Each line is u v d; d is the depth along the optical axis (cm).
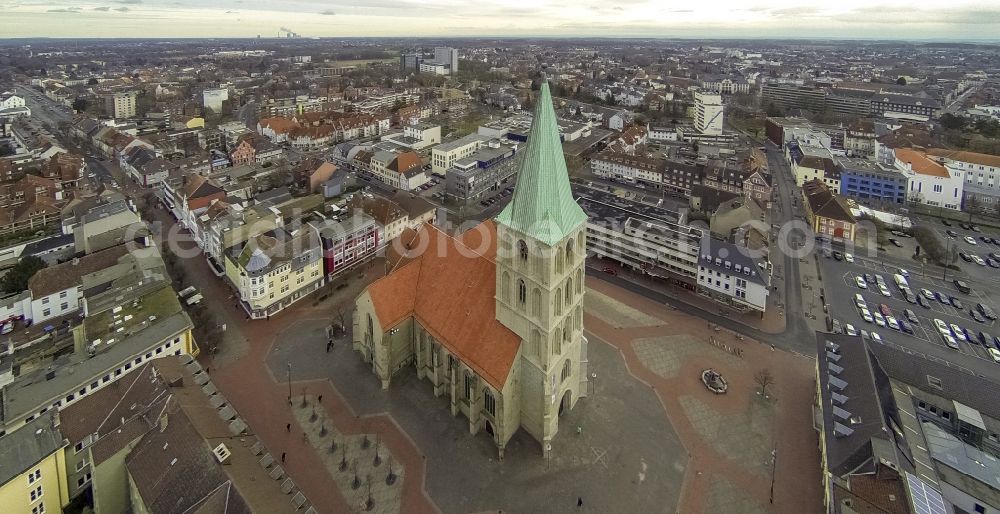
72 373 8094
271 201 16450
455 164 19650
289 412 8488
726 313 11588
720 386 9112
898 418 7644
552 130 6344
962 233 16712
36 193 16500
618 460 7675
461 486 7250
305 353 9969
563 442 7950
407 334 9256
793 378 9500
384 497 7075
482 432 8156
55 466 6575
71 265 11362
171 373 7369
